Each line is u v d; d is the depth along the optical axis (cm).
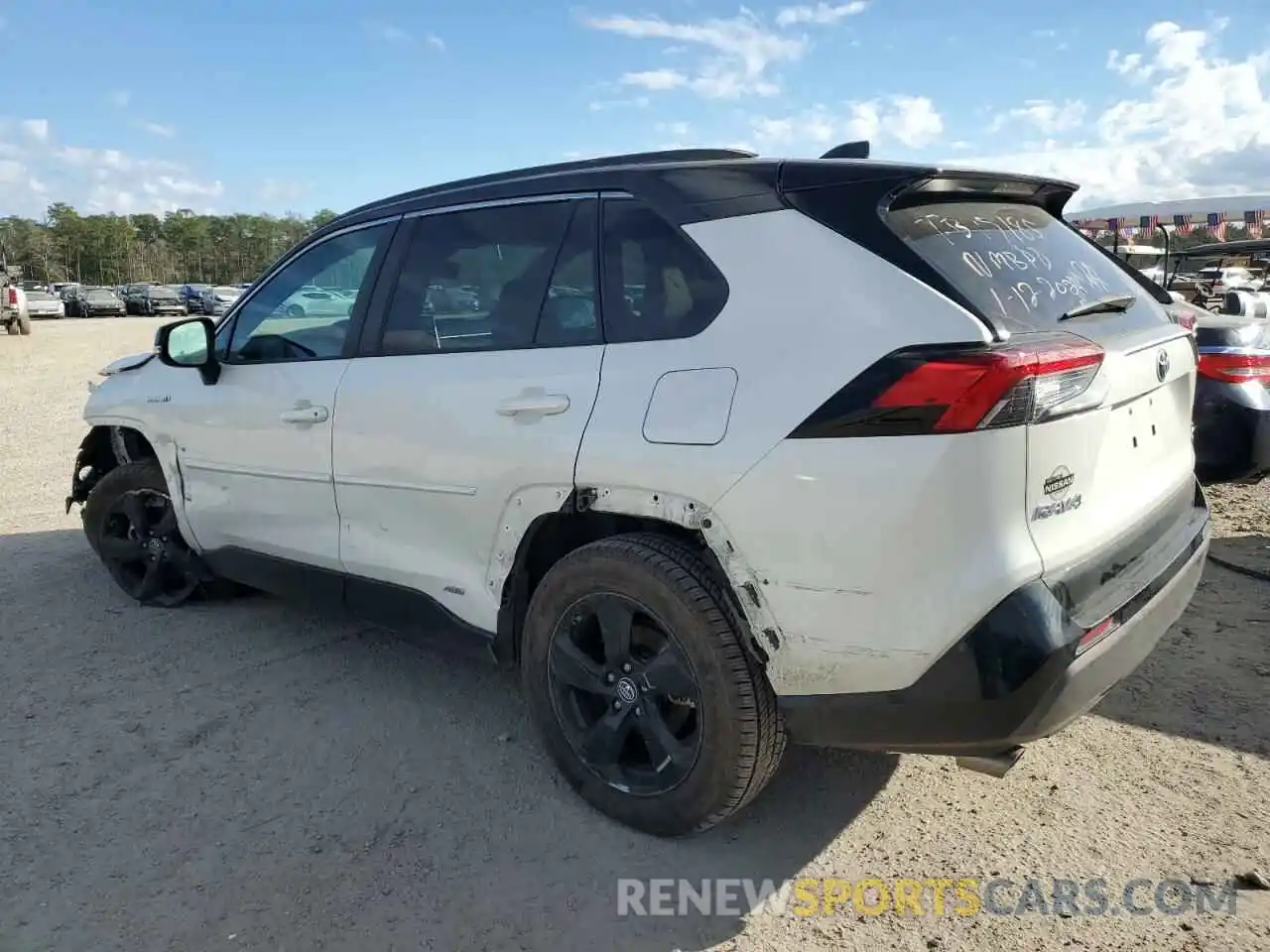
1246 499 639
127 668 406
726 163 279
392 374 336
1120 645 243
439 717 360
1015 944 238
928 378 220
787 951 238
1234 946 235
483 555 313
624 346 277
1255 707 350
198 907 253
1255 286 1314
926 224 254
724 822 291
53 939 242
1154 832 279
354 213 374
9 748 338
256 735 346
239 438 394
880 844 279
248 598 493
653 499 264
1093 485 249
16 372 1684
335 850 278
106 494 475
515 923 247
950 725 231
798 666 245
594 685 288
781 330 247
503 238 318
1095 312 272
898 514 224
